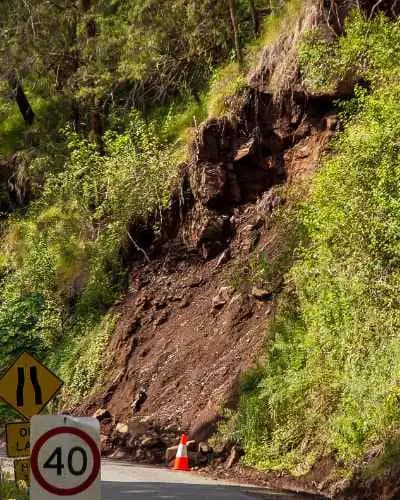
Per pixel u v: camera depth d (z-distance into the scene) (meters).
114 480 18.78
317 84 26.41
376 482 15.80
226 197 28.95
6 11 39.97
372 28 21.97
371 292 18.89
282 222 26.66
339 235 19.94
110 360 29.30
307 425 19.50
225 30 34.06
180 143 33.16
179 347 26.95
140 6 34.75
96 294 31.84
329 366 19.44
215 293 27.56
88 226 34.12
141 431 24.47
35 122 43.06
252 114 28.70
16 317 34.59
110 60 37.25
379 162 19.23
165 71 36.16
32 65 39.25
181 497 15.99
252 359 23.39
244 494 16.55
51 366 31.73
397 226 18.33
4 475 17.27
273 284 25.09
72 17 38.62
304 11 28.11
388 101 19.56
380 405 17.20
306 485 17.95
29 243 36.16
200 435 22.55
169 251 30.53
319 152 26.86
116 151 33.31
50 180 35.06
